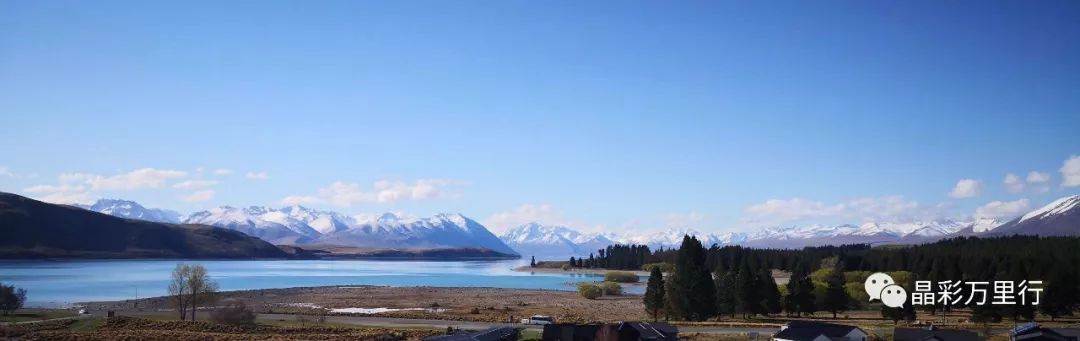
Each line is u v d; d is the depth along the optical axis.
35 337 119.31
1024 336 117.69
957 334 114.62
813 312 173.38
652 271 170.50
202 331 130.88
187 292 156.75
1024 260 199.00
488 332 122.19
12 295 156.12
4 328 126.12
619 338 118.31
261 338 121.19
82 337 119.69
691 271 163.88
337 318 159.25
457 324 148.00
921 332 116.06
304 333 128.25
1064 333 116.62
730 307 171.62
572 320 162.38
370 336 123.19
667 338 121.44
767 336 130.25
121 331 128.00
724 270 185.75
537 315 168.00
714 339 125.19
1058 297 157.00
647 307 169.50
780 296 174.75
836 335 119.31
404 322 151.62
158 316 158.62
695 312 161.75
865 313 181.88
